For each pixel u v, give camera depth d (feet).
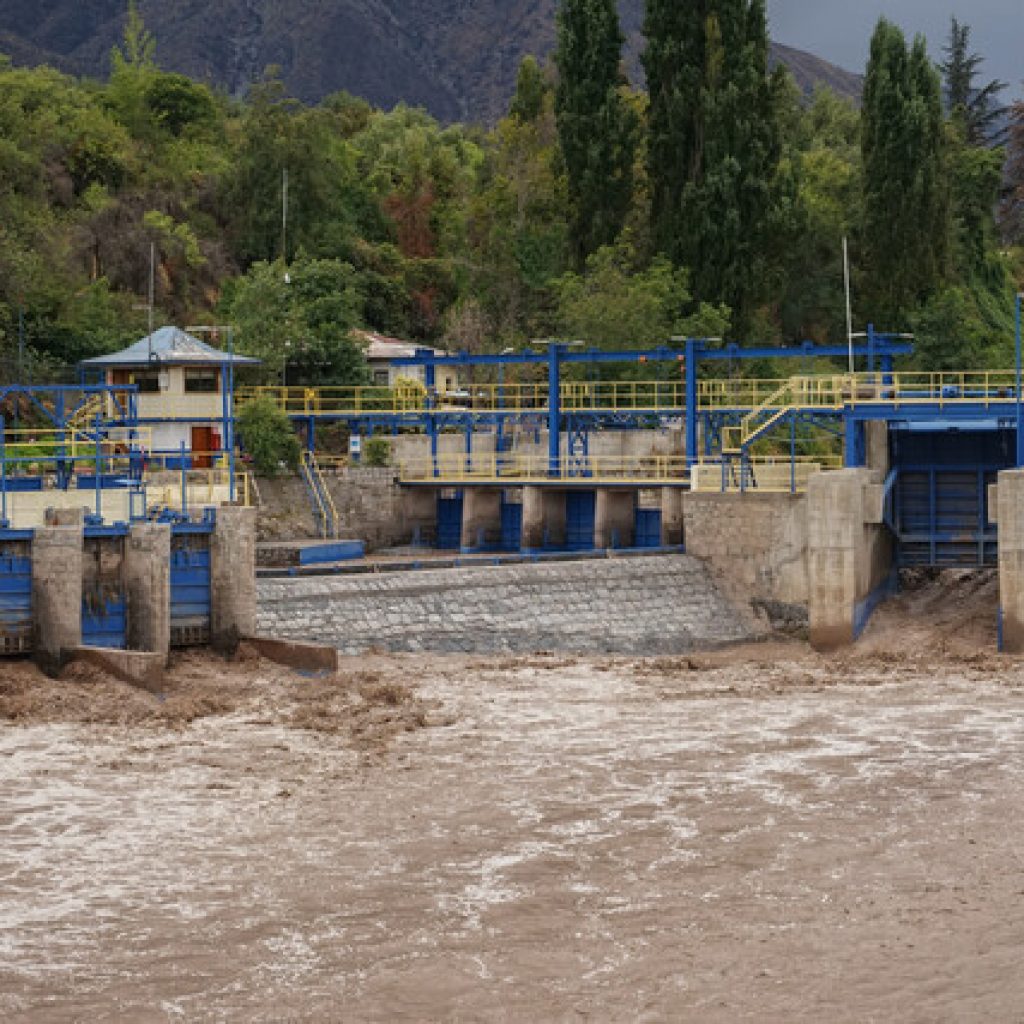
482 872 171.63
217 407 383.04
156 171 545.03
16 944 152.46
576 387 446.19
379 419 434.30
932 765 214.90
